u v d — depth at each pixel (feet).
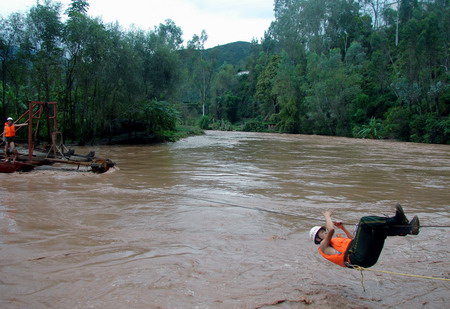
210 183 41.65
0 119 82.43
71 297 14.79
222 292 15.40
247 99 301.02
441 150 99.50
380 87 190.60
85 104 87.92
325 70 184.14
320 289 15.92
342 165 61.05
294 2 252.62
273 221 26.66
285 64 211.82
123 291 15.31
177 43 169.37
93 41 82.74
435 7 177.06
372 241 14.23
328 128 188.14
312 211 29.78
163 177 45.24
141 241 21.79
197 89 317.42
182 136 135.74
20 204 29.68
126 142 99.86
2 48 74.84
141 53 108.68
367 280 17.03
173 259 18.98
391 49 204.85
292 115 207.00
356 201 33.78
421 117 140.36
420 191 39.14
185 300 14.64
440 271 18.25
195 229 24.41
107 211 28.43
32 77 78.69
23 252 19.57
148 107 102.06
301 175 48.83
